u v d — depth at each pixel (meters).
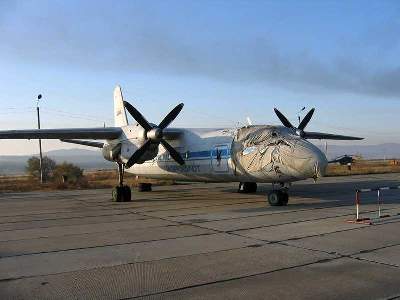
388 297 6.09
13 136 19.69
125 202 19.72
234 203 18.08
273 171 16.33
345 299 6.04
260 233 10.94
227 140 18.70
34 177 53.97
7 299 6.24
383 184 28.73
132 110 18.77
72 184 32.44
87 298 6.25
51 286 6.83
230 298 6.15
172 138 21.53
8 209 17.77
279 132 17.06
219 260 8.26
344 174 42.53
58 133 19.70
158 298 6.21
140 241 10.23
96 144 23.81
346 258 8.26
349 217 13.42
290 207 16.16
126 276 7.31
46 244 10.08
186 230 11.62
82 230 11.98
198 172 20.22
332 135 27.84
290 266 7.75
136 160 18.86
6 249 9.59
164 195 22.89
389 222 12.41
